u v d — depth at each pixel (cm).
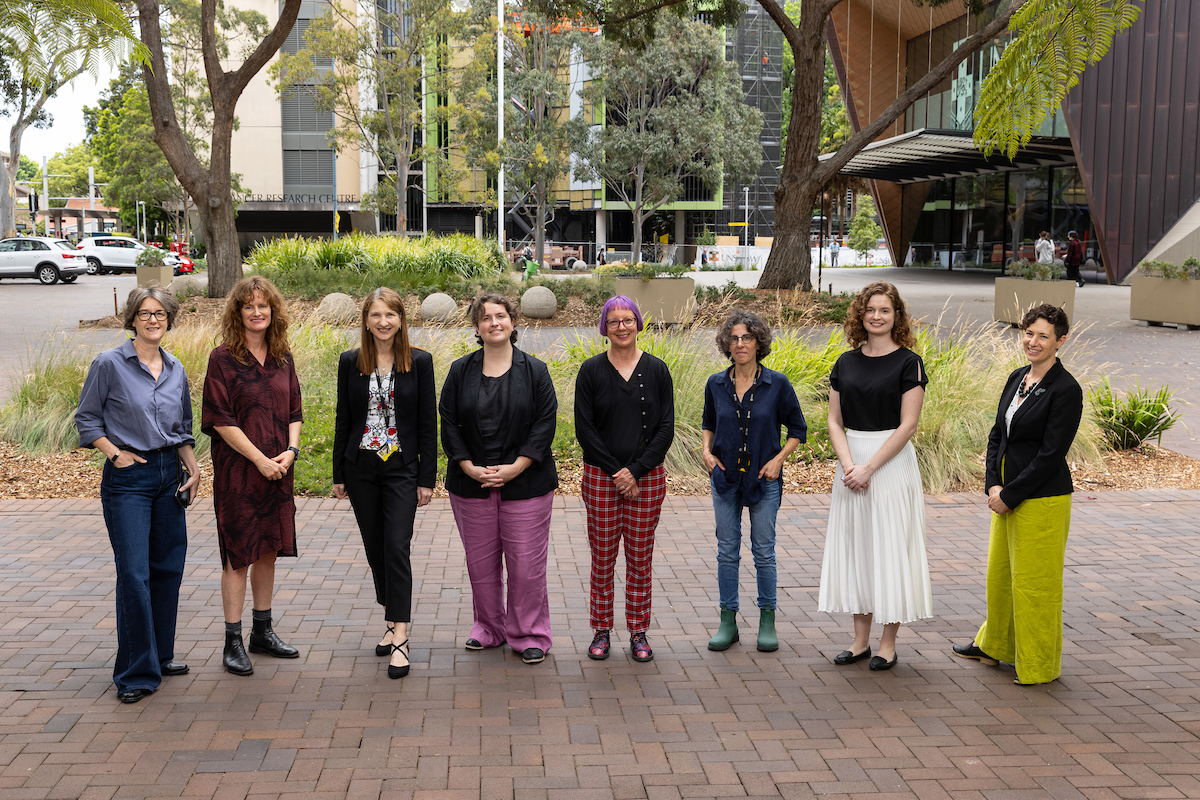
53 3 274
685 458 854
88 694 427
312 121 5944
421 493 475
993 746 389
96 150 6944
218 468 454
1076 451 898
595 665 471
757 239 5988
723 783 358
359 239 2664
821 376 1009
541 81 4531
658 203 4806
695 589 582
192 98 4734
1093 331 1772
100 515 718
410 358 471
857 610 468
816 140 2130
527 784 355
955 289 2905
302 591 568
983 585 593
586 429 471
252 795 344
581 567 620
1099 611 548
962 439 866
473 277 2369
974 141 380
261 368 458
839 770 368
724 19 2217
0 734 388
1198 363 1413
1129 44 2653
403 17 4647
